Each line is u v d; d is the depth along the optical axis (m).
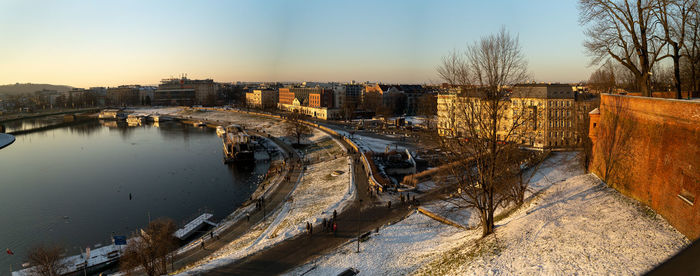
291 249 51.03
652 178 38.56
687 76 68.69
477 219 54.72
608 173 50.31
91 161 136.38
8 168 127.12
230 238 63.78
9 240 71.38
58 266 55.53
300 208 73.25
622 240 32.69
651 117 39.50
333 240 53.38
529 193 57.94
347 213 64.44
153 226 59.34
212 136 193.00
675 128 34.59
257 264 46.97
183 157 140.75
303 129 158.88
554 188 55.72
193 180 109.56
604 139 53.50
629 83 90.88
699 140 30.70
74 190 101.38
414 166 92.31
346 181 85.00
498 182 49.12
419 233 52.59
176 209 86.38
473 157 45.06
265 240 56.94
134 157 142.12
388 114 196.25
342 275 41.50
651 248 30.53
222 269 45.94
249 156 131.50
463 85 42.44
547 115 102.50
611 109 51.50
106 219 80.94
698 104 31.00
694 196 30.94
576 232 36.19
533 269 31.22
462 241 44.84
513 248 36.28
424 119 112.00
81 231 74.94
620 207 40.88
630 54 51.00
